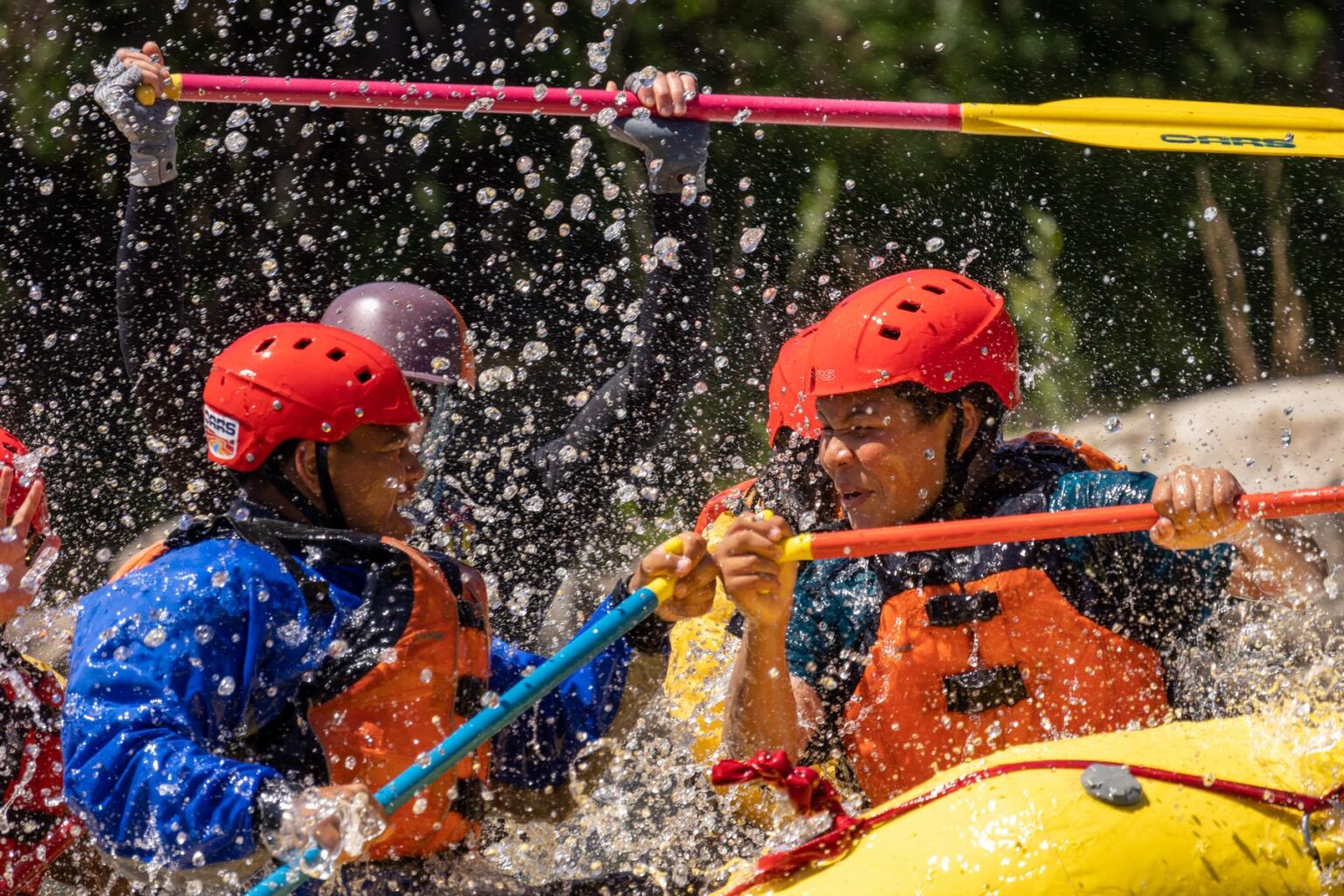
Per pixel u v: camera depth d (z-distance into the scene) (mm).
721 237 33031
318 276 31188
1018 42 36094
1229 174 35250
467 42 33219
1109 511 10508
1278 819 9453
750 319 31875
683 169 15734
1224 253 34656
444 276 31578
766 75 35219
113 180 30734
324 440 10719
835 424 11352
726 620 12555
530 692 10141
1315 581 11297
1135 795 9375
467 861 11336
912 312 11484
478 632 11289
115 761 9438
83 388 28203
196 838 9344
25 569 12383
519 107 15938
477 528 15438
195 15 31328
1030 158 35000
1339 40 36406
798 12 35500
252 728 10336
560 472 15469
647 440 15500
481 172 32312
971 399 11453
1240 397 29609
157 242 14836
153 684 9656
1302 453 27828
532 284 31562
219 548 10312
